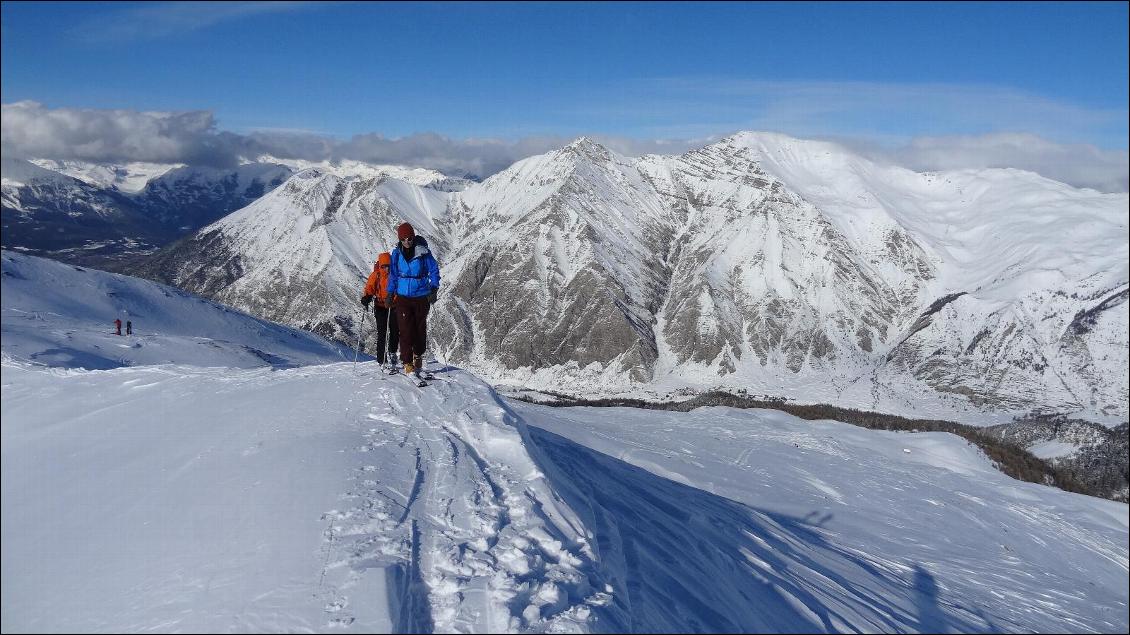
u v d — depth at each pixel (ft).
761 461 80.79
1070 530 74.43
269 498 20.45
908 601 33.71
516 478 24.44
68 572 17.07
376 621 14.76
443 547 18.45
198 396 32.24
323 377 35.83
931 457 113.09
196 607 15.34
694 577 22.98
